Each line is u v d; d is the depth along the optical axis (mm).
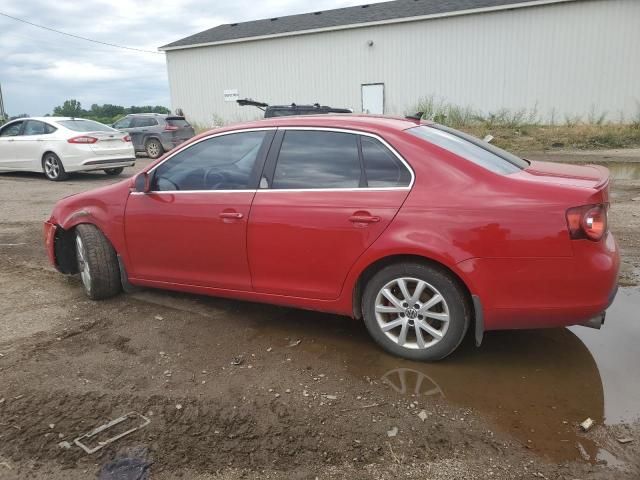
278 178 3873
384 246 3438
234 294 4141
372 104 25500
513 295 3225
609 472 2518
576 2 20875
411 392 3240
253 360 3670
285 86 27344
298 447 2744
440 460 2631
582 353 3699
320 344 3896
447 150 3484
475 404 3105
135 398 3209
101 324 4293
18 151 12898
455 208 3293
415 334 3590
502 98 22953
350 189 3609
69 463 2643
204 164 4188
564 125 21875
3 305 4730
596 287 3127
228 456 2684
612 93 21172
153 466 2615
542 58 21922
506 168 3621
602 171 3701
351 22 24969
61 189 11367
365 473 2551
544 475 2508
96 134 12508
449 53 23422
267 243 3842
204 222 4070
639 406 3062
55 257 5172
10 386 3354
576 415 2979
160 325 4262
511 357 3658
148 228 4367
